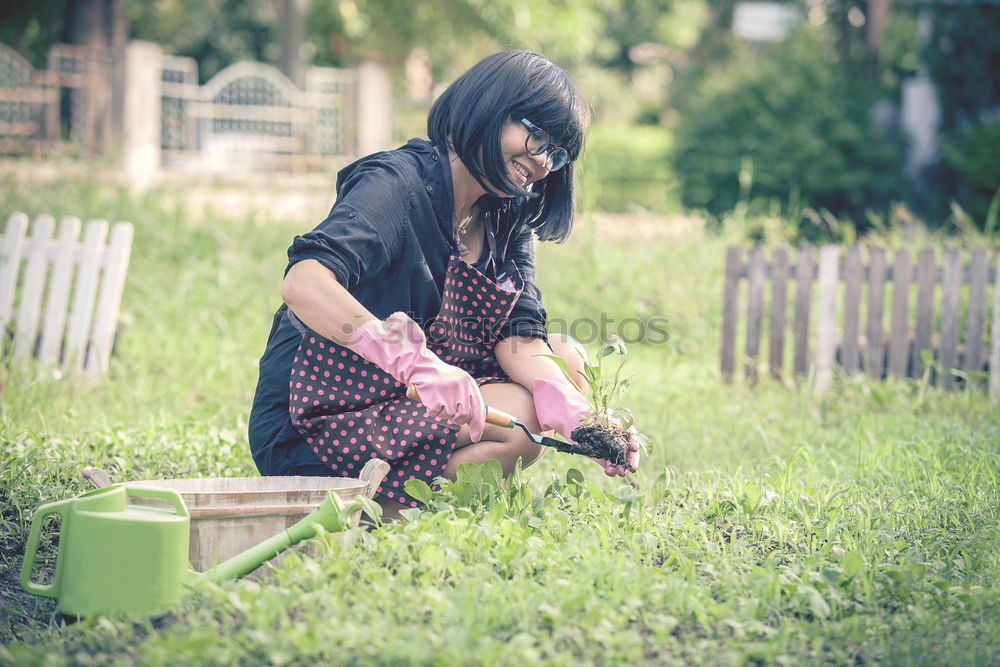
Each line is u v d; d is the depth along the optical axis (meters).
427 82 22.08
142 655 2.08
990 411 5.18
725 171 13.50
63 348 6.07
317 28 21.61
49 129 14.30
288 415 2.99
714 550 2.80
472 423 2.72
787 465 3.53
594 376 2.89
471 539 2.59
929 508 3.25
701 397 5.53
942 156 13.88
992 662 2.15
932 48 14.10
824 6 22.98
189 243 8.51
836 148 13.46
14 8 20.72
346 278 2.75
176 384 5.46
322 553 2.58
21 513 3.16
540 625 2.27
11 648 2.11
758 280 6.42
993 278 6.37
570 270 8.25
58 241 6.00
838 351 6.46
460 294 3.03
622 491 2.95
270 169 15.25
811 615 2.41
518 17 18.23
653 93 34.38
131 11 22.36
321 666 2.04
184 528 2.41
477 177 2.94
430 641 2.13
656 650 2.21
